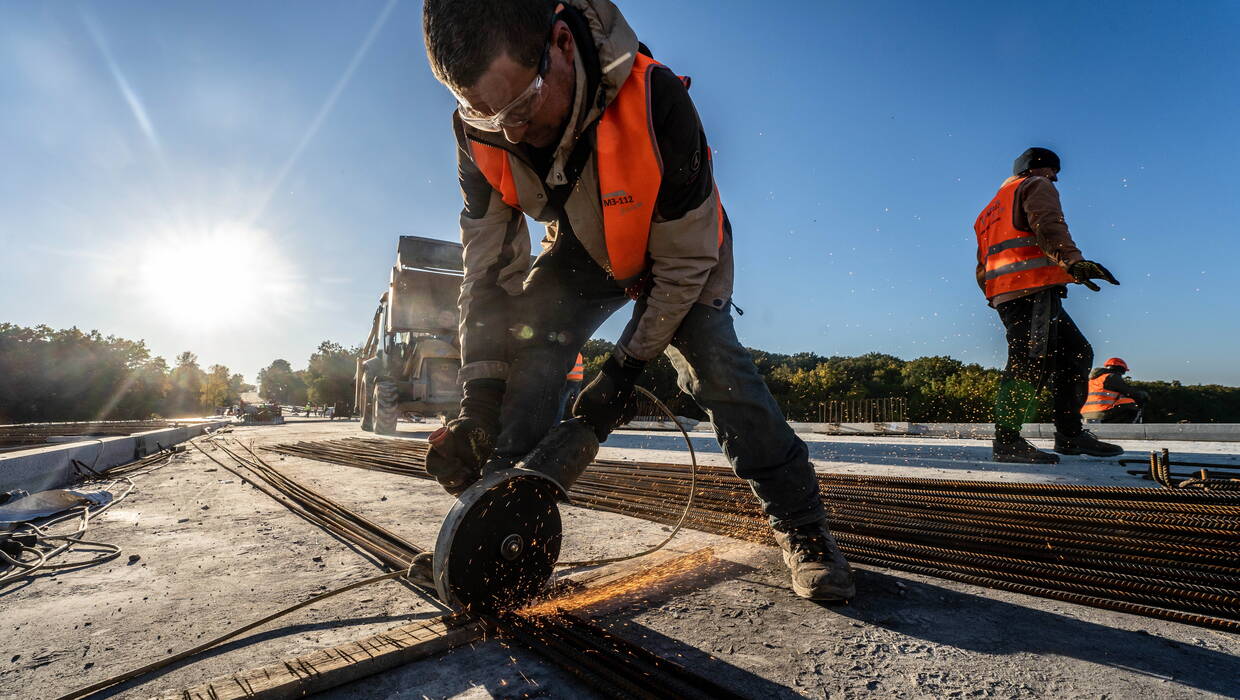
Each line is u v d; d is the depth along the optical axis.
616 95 1.47
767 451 1.72
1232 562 1.68
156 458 6.84
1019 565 1.83
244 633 1.44
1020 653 1.28
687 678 1.15
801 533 1.73
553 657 1.25
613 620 1.50
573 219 1.71
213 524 2.87
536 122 1.47
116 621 1.54
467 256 1.94
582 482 4.03
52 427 11.06
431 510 3.14
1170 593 1.54
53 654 1.33
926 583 1.80
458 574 1.34
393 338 12.26
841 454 5.84
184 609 1.63
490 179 1.77
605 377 1.62
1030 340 4.41
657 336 1.61
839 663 1.24
